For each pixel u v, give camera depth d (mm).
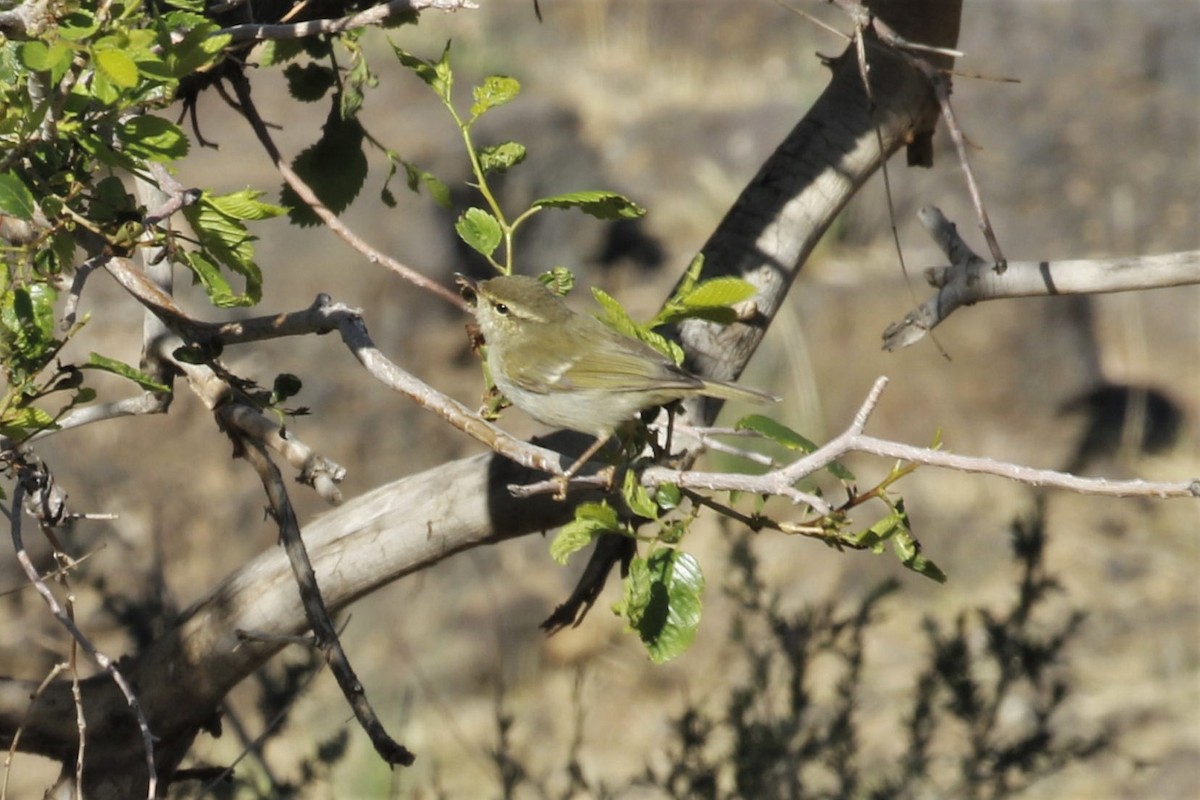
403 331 19219
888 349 6871
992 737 13336
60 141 4406
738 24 29781
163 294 5199
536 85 26844
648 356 5750
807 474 4250
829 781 12016
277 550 6785
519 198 22547
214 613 6621
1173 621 17375
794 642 10562
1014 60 24531
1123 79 24234
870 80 7297
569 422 5895
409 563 6637
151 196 6477
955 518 19359
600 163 23734
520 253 22500
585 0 29719
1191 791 13617
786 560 18453
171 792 9258
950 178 23375
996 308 20938
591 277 23234
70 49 3691
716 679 14492
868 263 22578
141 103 4320
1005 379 20828
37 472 5086
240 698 12992
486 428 4703
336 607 6699
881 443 4234
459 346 19656
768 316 7074
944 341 20812
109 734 6637
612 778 13953
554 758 14484
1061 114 23891
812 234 7188
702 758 10055
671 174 25406
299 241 18766
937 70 5660
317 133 19656
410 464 18234
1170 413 21484
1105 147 23578
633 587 4172
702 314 4555
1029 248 22812
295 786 9758
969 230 22906
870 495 4438
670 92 28219
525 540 18125
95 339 15672
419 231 19953
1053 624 17062
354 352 4859
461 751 14664
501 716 11031
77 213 4551
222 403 5391
